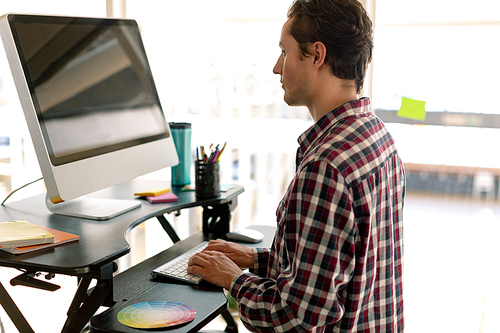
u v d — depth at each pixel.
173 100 2.26
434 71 3.14
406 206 4.11
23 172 2.47
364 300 0.84
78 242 1.09
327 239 0.76
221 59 2.19
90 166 1.22
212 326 2.14
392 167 0.90
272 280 0.93
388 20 3.01
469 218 3.80
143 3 2.21
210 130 2.26
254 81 2.19
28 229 1.10
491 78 3.12
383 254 0.87
